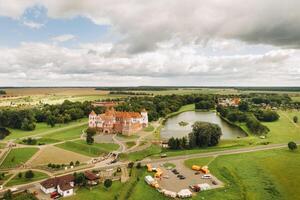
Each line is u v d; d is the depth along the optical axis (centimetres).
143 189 12962
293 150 18925
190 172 15138
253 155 17912
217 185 13350
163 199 11988
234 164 16175
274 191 12812
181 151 19388
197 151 19175
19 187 13312
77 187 13250
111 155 18475
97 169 15750
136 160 17438
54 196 12231
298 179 13988
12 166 16362
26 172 14400
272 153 18338
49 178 14362
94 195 12356
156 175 14350
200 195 12306
